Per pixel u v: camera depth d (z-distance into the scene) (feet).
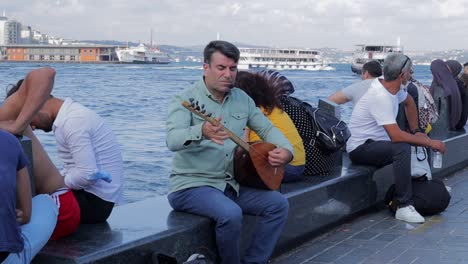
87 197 14.26
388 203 23.75
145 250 13.61
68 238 13.53
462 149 33.73
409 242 19.95
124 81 191.72
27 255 11.94
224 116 15.52
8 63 417.08
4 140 11.37
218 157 15.49
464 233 21.01
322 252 18.89
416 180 23.40
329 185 20.77
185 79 211.61
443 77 35.04
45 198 12.90
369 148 23.30
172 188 15.72
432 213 23.40
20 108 13.30
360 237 20.53
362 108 23.62
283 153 15.66
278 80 20.92
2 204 11.03
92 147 14.17
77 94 126.52
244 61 382.22
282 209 15.93
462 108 36.14
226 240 14.97
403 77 22.63
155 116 81.20
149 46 529.45
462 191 28.17
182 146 14.55
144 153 46.60
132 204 16.46
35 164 13.41
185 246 14.56
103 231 14.03
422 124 28.27
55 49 444.96
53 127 13.92
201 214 15.24
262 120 16.19
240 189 16.10
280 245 18.51
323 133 21.18
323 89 163.02
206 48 15.33
